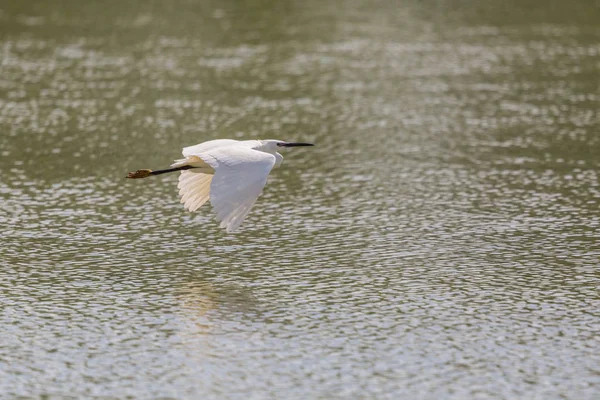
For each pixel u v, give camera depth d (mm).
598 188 18422
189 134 22047
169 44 31391
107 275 14211
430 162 20328
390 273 14258
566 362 11461
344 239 15797
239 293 13539
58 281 13977
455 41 32406
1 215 16891
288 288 13711
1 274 14211
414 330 12328
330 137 22156
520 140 21891
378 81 27188
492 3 39594
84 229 16266
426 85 26797
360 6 38844
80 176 19219
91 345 11953
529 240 15633
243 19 35750
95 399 10672
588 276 14039
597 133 22359
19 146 21219
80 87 26156
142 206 17516
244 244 15602
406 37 32969
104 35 32562
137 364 11469
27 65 28391
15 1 38500
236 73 27875
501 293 13477
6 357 11648
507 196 18047
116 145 21266
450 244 15500
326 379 11070
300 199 18047
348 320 12625
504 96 25703
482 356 11625
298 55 30156
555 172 19531
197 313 12859
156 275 14211
